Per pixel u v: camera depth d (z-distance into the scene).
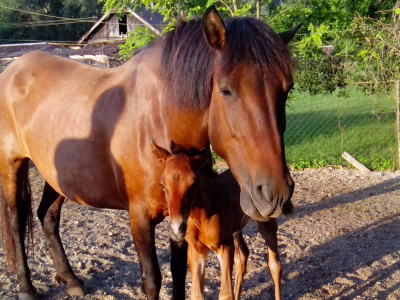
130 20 12.30
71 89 2.17
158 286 1.88
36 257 2.92
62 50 11.49
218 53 1.57
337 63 6.30
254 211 1.47
